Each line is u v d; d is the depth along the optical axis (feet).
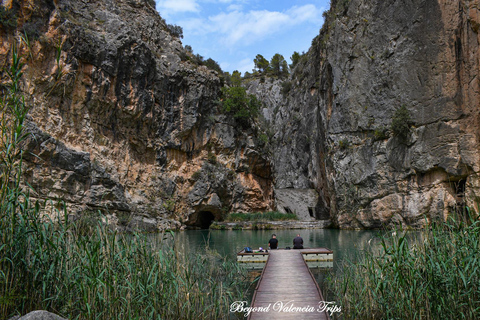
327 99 139.95
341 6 133.90
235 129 154.71
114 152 106.22
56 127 85.87
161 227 113.19
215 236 100.22
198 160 140.26
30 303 23.29
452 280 25.12
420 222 100.58
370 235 93.81
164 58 134.92
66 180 82.99
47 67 84.17
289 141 250.16
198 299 30.78
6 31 74.43
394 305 27.27
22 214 23.89
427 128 100.83
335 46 132.87
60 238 25.54
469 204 88.63
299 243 60.85
